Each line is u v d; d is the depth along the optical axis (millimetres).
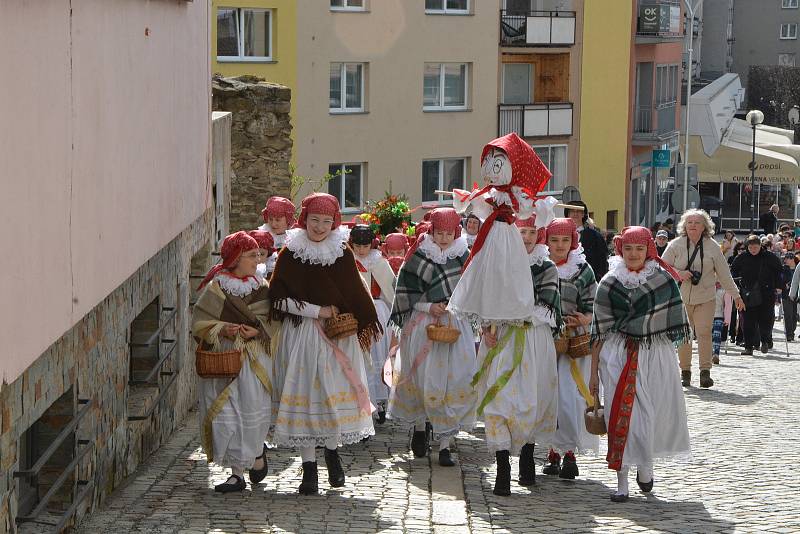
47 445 7691
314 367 9234
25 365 6242
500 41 43594
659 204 58031
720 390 16047
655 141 52094
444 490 9625
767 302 21672
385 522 8414
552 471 10570
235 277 9250
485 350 9758
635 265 9516
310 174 38000
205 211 13469
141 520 8203
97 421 8438
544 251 9844
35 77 6441
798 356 21578
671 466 11023
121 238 8609
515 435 9586
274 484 9594
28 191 6301
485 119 43312
